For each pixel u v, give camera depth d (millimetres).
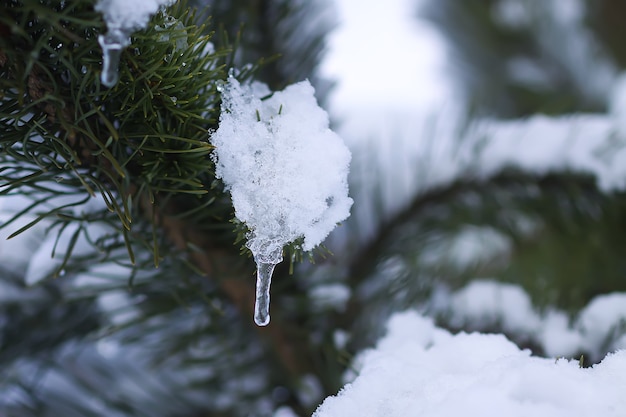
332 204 471
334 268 620
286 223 466
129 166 492
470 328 562
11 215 543
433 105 903
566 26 1062
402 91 1140
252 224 467
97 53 456
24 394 603
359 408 469
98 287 553
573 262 650
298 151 469
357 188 665
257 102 479
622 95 938
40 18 436
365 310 598
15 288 593
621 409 431
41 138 487
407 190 677
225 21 551
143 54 456
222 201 500
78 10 438
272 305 569
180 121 469
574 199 635
